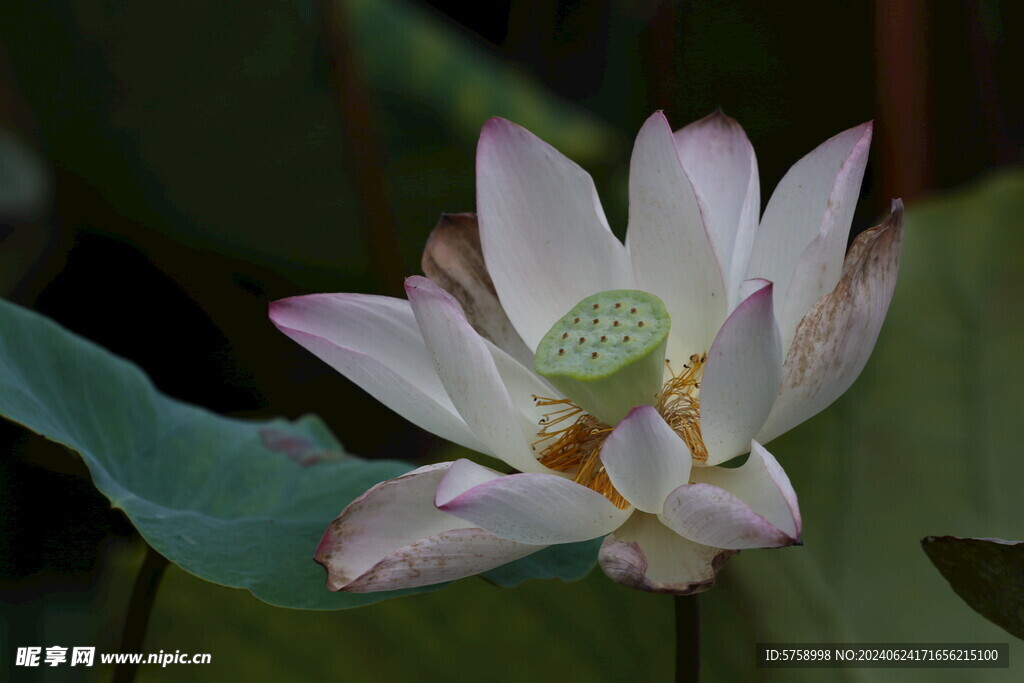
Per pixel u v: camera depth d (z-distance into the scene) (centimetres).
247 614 116
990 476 116
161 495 116
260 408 168
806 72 149
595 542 113
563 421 112
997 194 121
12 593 140
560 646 114
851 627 115
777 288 111
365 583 106
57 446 113
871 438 118
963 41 135
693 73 151
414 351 111
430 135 159
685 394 111
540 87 170
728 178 115
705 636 114
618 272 113
